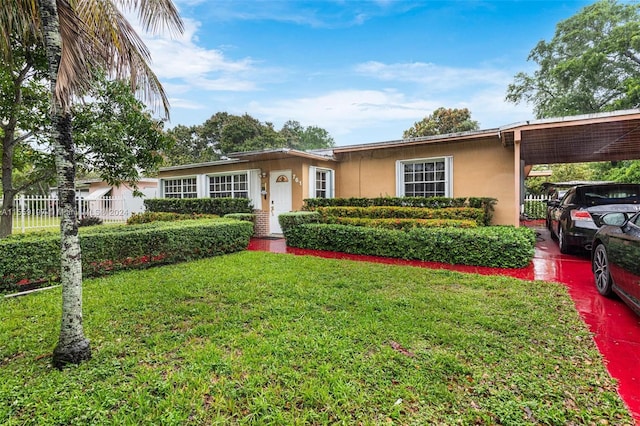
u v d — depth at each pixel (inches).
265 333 124.5
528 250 230.4
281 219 355.9
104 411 80.9
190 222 315.9
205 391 88.8
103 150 280.8
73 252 107.0
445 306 152.7
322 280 200.8
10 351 114.0
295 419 77.9
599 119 251.3
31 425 76.9
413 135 1080.2
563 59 818.8
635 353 110.9
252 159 461.1
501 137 309.6
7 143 272.2
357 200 395.9
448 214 324.5
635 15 723.4
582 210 256.2
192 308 153.9
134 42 156.2
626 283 139.6
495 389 89.3
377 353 108.2
